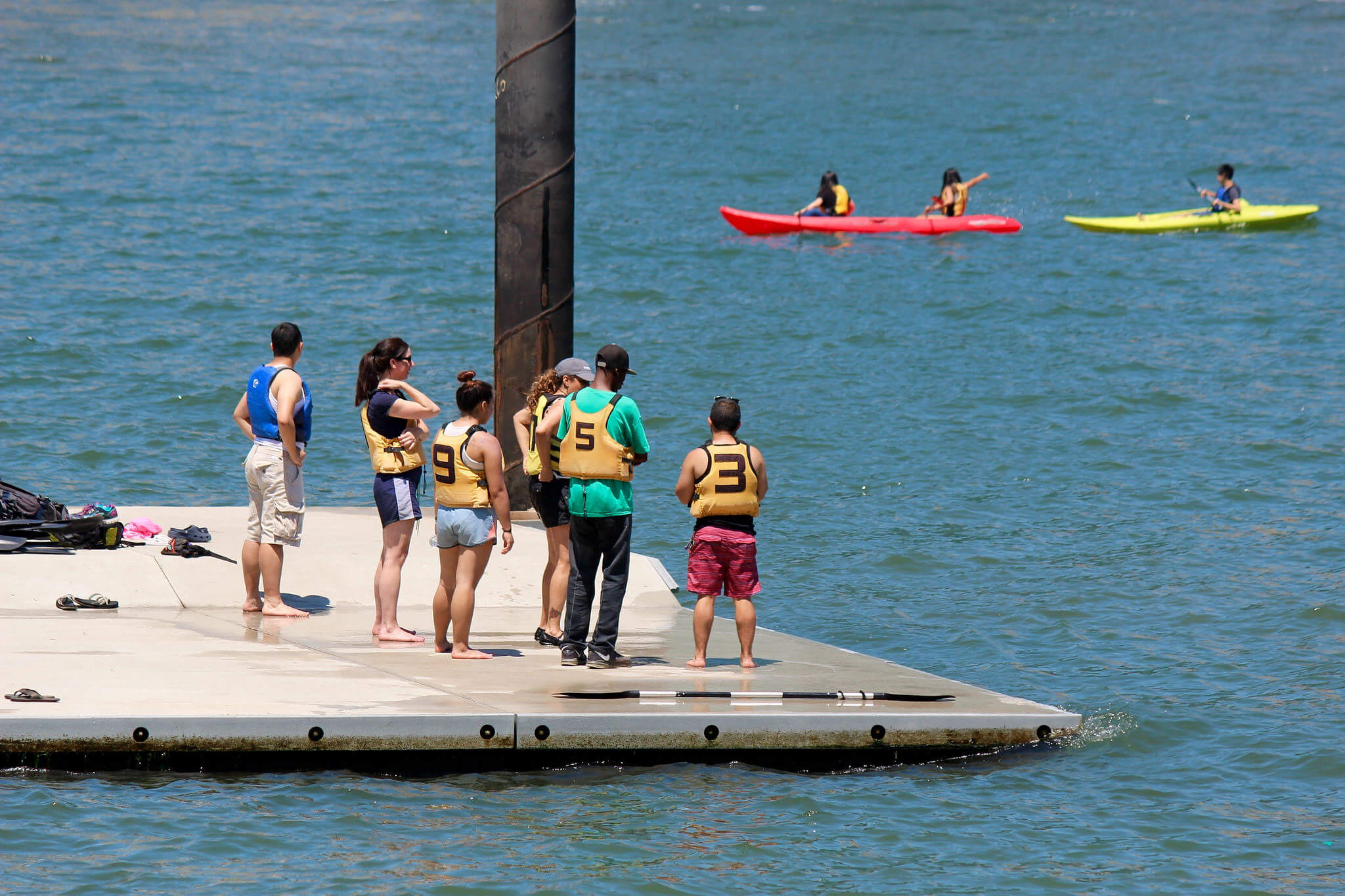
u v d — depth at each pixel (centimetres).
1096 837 2992
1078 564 5300
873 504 6062
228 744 3030
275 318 8956
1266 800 3241
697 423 7250
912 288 10381
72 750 2994
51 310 8794
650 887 2672
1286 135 16638
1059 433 7119
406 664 3588
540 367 4984
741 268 10950
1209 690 4006
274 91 17925
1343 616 4678
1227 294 10081
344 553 4559
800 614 4766
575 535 3603
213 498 5991
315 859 2727
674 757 3238
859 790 3161
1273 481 6322
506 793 3053
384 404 3778
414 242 11106
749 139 16450
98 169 13162
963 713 3350
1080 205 13525
